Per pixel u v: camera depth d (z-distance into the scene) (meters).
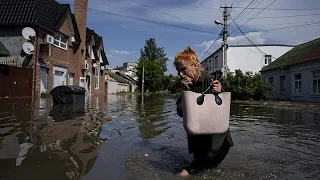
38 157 3.56
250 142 4.87
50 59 19.97
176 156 3.73
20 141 4.46
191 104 2.96
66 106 11.62
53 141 4.51
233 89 22.19
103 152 3.87
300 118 9.29
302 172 3.14
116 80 51.09
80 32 25.86
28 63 18.17
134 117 8.55
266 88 22.30
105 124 6.68
